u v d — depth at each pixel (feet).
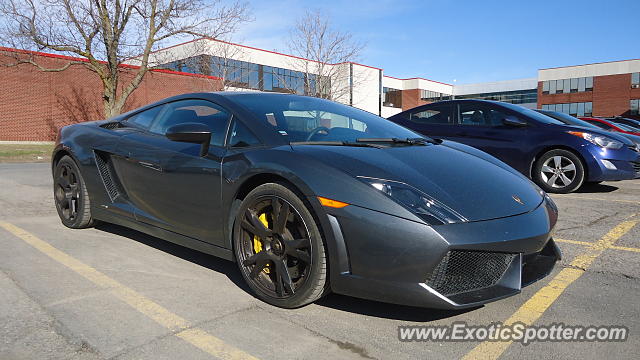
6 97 64.64
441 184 6.79
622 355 5.78
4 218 13.05
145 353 5.67
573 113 176.86
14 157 40.65
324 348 5.89
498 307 7.27
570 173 18.21
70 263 9.07
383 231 6.11
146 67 58.03
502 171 8.13
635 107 163.84
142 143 9.78
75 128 12.11
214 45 79.41
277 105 9.11
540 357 5.73
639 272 8.84
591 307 7.24
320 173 6.66
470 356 5.75
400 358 5.68
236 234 7.61
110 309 6.94
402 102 197.88
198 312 6.91
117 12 54.03
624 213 14.34
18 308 6.89
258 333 6.27
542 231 6.79
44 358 5.49
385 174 6.66
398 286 6.09
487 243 6.13
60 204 12.08
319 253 6.57
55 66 69.05
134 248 10.23
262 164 7.22
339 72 76.02
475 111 20.17
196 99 9.57
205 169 8.10
